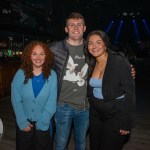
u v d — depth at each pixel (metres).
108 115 2.64
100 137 2.83
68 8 30.83
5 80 8.37
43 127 2.71
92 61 2.80
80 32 2.79
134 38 35.00
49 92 2.69
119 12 34.81
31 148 2.83
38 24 24.80
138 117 6.09
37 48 2.61
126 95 2.53
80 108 2.96
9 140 4.46
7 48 17.48
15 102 2.65
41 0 28.25
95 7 34.41
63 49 2.84
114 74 2.54
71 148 4.17
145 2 34.12
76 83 2.88
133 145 4.34
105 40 2.65
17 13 20.72
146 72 16.39
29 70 2.62
